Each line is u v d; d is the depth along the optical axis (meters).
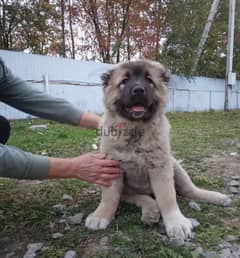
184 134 2.04
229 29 4.82
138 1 4.63
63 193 0.92
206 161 1.29
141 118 0.73
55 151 1.46
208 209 0.79
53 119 0.88
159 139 0.73
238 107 5.85
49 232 0.70
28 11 4.12
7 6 4.00
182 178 0.84
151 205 0.73
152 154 0.72
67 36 4.77
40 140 1.69
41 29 4.30
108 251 0.61
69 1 4.66
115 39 4.74
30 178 0.64
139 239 0.64
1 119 0.82
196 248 0.62
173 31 4.67
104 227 0.69
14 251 0.64
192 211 0.78
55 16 4.44
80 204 0.84
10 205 0.83
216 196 0.83
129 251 0.60
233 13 4.78
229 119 3.28
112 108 0.80
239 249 0.62
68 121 0.88
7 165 0.61
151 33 4.74
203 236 0.66
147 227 0.70
